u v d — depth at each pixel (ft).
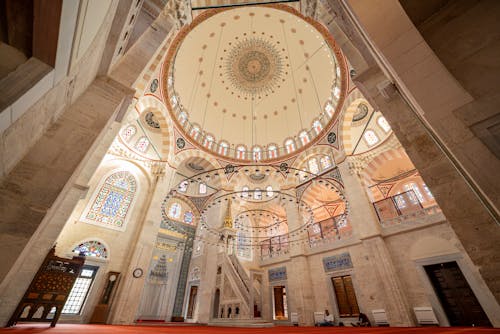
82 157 12.29
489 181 7.16
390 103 18.06
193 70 62.44
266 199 66.39
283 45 62.44
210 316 45.96
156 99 50.49
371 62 20.77
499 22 7.43
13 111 4.93
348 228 61.00
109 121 15.46
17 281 19.20
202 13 43.24
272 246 58.44
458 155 7.75
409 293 33.55
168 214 62.08
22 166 10.32
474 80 7.52
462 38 7.90
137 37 20.16
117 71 18.44
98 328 22.53
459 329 20.42
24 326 19.98
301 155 61.82
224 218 59.36
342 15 23.16
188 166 68.13
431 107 8.23
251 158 68.13
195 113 65.98
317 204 65.87
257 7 55.52
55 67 5.54
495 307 26.61
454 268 31.22
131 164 48.91
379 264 36.70
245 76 67.97
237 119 72.28
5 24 4.58
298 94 66.74
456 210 12.87
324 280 44.62
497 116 7.12
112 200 43.93
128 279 38.45
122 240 41.93
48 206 10.05
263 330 26.71
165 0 22.58
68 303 33.81
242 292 46.85
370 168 48.78
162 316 50.62
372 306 35.83
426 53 8.40
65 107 12.04
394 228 38.17
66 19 4.88
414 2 8.84
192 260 60.18
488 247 11.37
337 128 53.93
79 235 38.06
